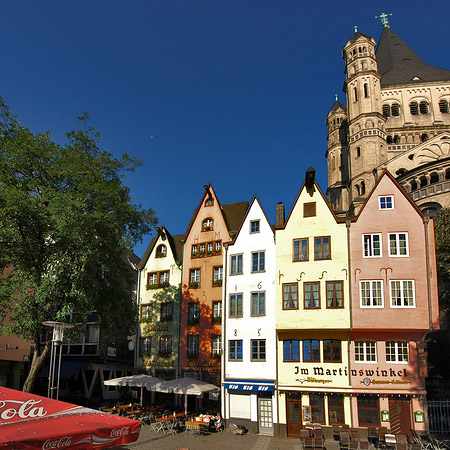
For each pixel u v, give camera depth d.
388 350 26.28
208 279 35.41
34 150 24.86
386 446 22.22
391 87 68.94
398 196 28.08
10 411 8.95
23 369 38.66
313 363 27.23
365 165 59.38
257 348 29.38
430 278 26.28
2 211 21.67
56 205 22.30
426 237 26.86
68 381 41.69
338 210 71.25
